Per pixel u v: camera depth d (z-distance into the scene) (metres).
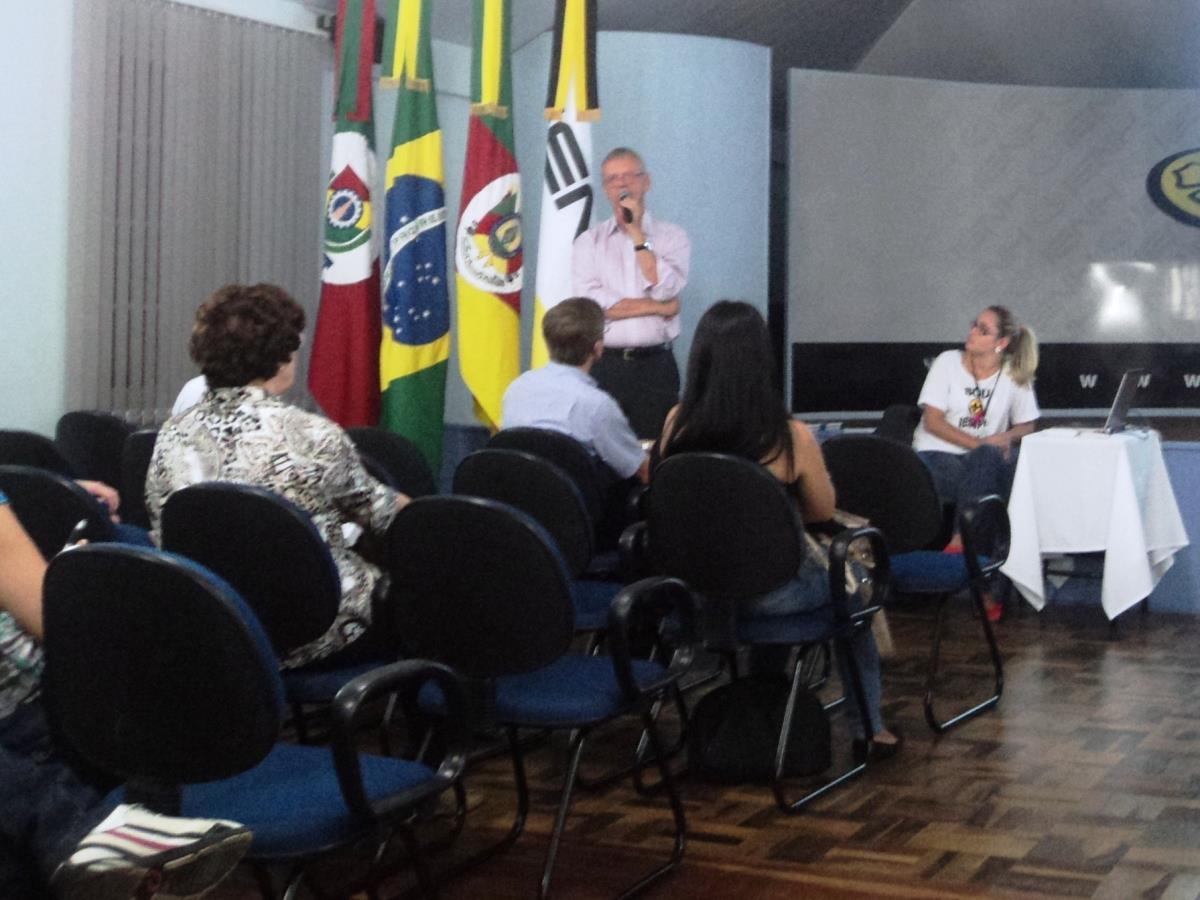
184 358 5.78
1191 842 2.98
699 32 7.90
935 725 3.91
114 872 1.35
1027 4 8.77
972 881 2.75
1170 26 8.90
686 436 3.21
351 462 2.64
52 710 1.79
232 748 1.71
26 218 5.32
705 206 7.07
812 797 3.26
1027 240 8.55
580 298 4.02
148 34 5.55
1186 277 8.69
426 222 5.75
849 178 8.20
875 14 8.76
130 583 1.66
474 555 2.34
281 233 6.14
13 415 5.34
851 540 3.17
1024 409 5.94
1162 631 5.47
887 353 8.35
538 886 2.72
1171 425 8.29
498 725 2.50
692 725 3.47
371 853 2.89
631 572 3.45
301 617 2.40
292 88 6.14
